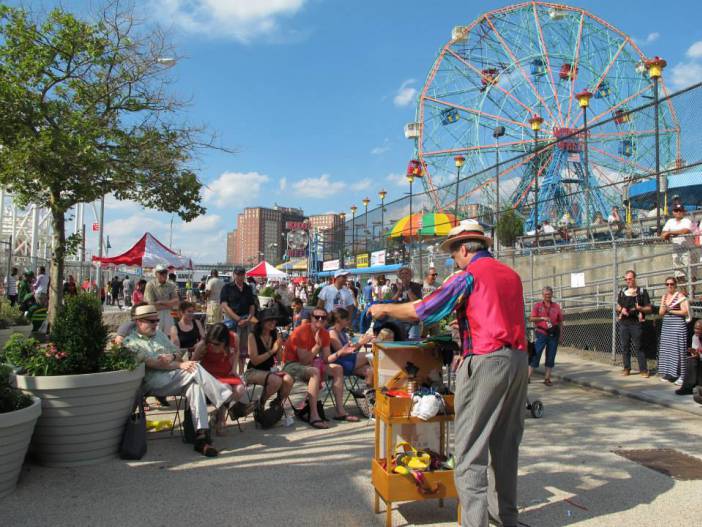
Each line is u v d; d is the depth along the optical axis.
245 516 3.80
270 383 6.28
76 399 4.70
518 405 3.43
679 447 5.49
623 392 8.15
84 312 4.98
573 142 18.98
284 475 4.65
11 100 9.41
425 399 3.71
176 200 11.84
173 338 7.62
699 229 10.99
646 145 21.17
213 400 5.55
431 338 3.97
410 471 3.65
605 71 32.59
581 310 14.87
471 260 3.62
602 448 5.45
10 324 10.85
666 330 9.02
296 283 31.75
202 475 4.64
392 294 14.58
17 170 9.63
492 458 3.53
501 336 3.29
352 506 3.99
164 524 3.66
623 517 3.80
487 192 17.36
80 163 9.85
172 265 16.84
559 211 18.00
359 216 24.59
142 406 5.39
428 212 19.47
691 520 3.76
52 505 3.96
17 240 38.34
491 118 33.03
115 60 10.70
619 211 16.55
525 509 3.94
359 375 7.29
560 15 32.62
